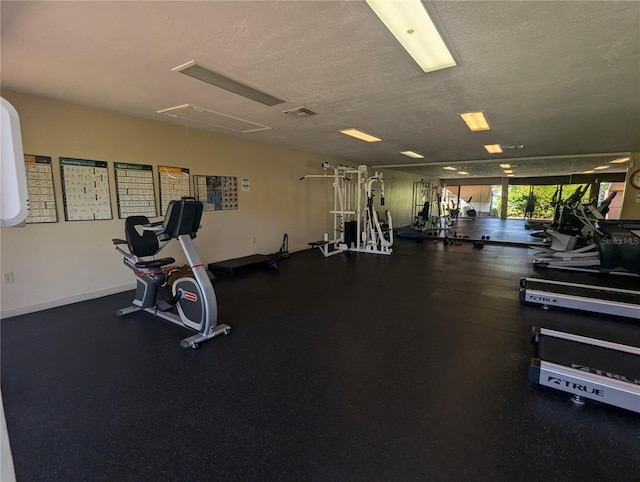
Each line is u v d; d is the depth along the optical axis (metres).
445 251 7.17
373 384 2.12
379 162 9.01
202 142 4.81
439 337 2.81
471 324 3.08
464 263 5.87
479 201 9.15
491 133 4.77
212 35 1.94
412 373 2.25
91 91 3.01
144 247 3.38
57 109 3.32
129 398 1.99
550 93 2.98
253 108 3.55
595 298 3.38
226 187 5.26
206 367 2.34
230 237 5.41
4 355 2.50
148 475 1.45
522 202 8.32
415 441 1.64
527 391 2.05
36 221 3.27
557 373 1.95
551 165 7.74
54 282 3.45
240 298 3.85
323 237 7.94
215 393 2.04
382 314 3.34
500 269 5.38
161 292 4.10
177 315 3.13
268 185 6.12
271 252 6.34
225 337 2.82
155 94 3.09
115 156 3.81
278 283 4.49
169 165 4.38
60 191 3.41
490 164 8.46
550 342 2.37
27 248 3.25
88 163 3.59
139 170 4.05
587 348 2.27
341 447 1.60
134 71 2.52
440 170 9.79
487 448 1.59
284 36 1.96
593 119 3.91
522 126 4.30
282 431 1.71
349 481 1.41
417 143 5.75
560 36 1.93
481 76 2.58
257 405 1.92
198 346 2.64
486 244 8.20
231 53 2.19
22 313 3.26
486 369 2.30
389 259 6.24
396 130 4.63
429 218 10.23
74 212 3.53
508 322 3.12
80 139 3.51
